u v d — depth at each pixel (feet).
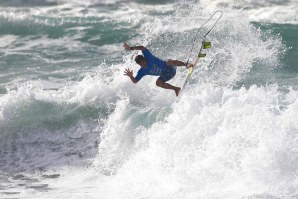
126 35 252.42
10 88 201.36
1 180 148.25
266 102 147.23
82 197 128.77
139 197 123.13
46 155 161.99
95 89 180.55
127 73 135.74
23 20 264.93
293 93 153.69
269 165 117.91
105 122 172.35
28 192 136.36
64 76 210.79
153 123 148.97
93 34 255.09
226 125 133.28
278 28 252.21
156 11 281.95
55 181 145.69
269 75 197.47
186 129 138.62
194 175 124.98
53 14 283.38
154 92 175.94
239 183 118.73
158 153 138.82
